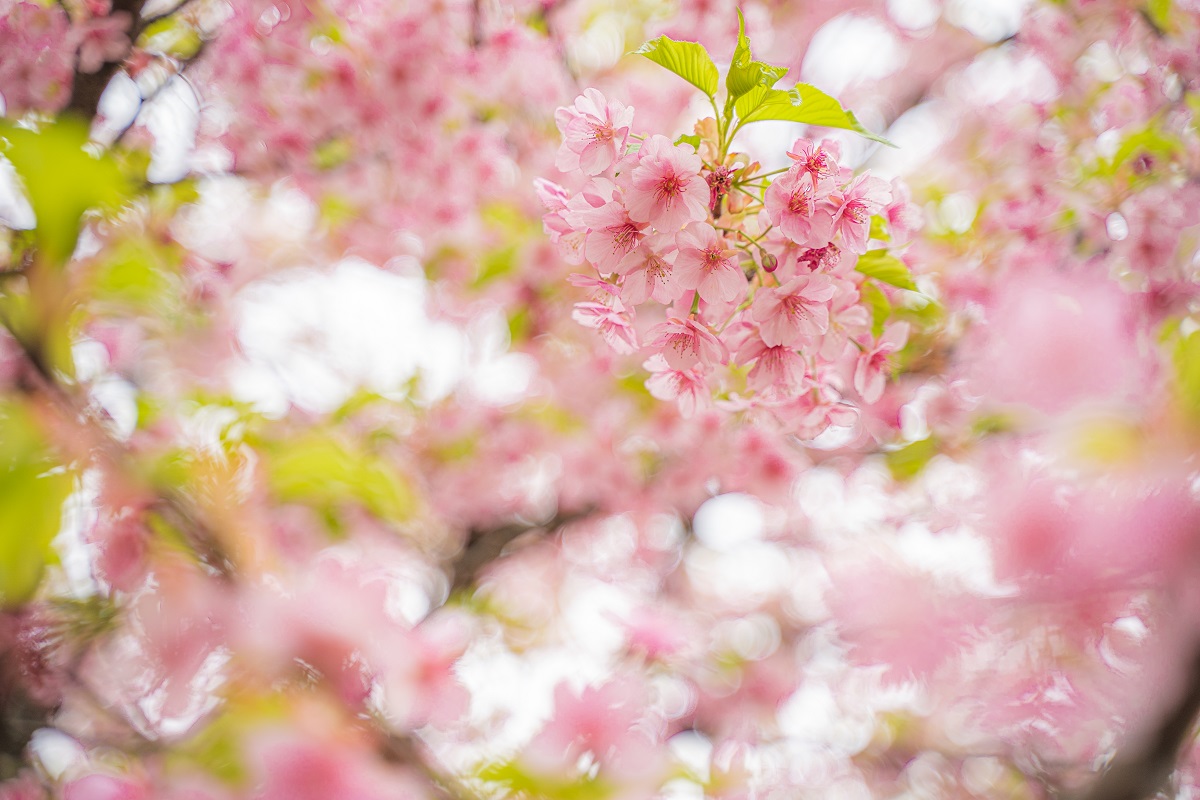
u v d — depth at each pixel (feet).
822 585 15.25
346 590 7.54
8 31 9.01
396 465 13.32
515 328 13.92
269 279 15.66
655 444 14.62
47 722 8.63
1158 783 8.52
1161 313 10.53
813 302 5.30
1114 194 11.01
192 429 8.25
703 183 5.01
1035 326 9.37
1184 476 8.30
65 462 6.03
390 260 15.08
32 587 7.00
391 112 11.75
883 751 17.17
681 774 9.44
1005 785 16.43
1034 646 10.73
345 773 6.88
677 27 13.42
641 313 10.74
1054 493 8.99
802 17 18.30
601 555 19.58
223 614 7.19
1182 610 8.38
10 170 6.16
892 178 6.43
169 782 7.27
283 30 11.10
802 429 6.81
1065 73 12.57
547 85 13.08
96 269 7.58
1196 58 10.65
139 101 10.10
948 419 11.66
